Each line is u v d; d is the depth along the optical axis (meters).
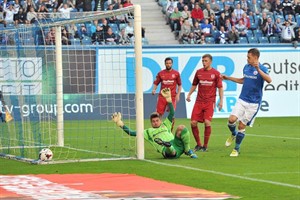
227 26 65.31
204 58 33.31
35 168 26.72
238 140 30.44
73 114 52.12
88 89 51.12
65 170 25.95
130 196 19.59
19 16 61.09
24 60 33.78
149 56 56.31
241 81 31.20
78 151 32.97
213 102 33.12
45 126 37.50
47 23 35.62
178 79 38.56
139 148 29.22
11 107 34.78
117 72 51.09
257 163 27.70
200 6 66.69
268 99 58.19
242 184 22.14
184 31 64.31
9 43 34.69
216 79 33.06
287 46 58.47
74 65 50.72
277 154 31.11
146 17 68.94
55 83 39.00
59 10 63.19
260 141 37.78
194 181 22.83
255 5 69.06
